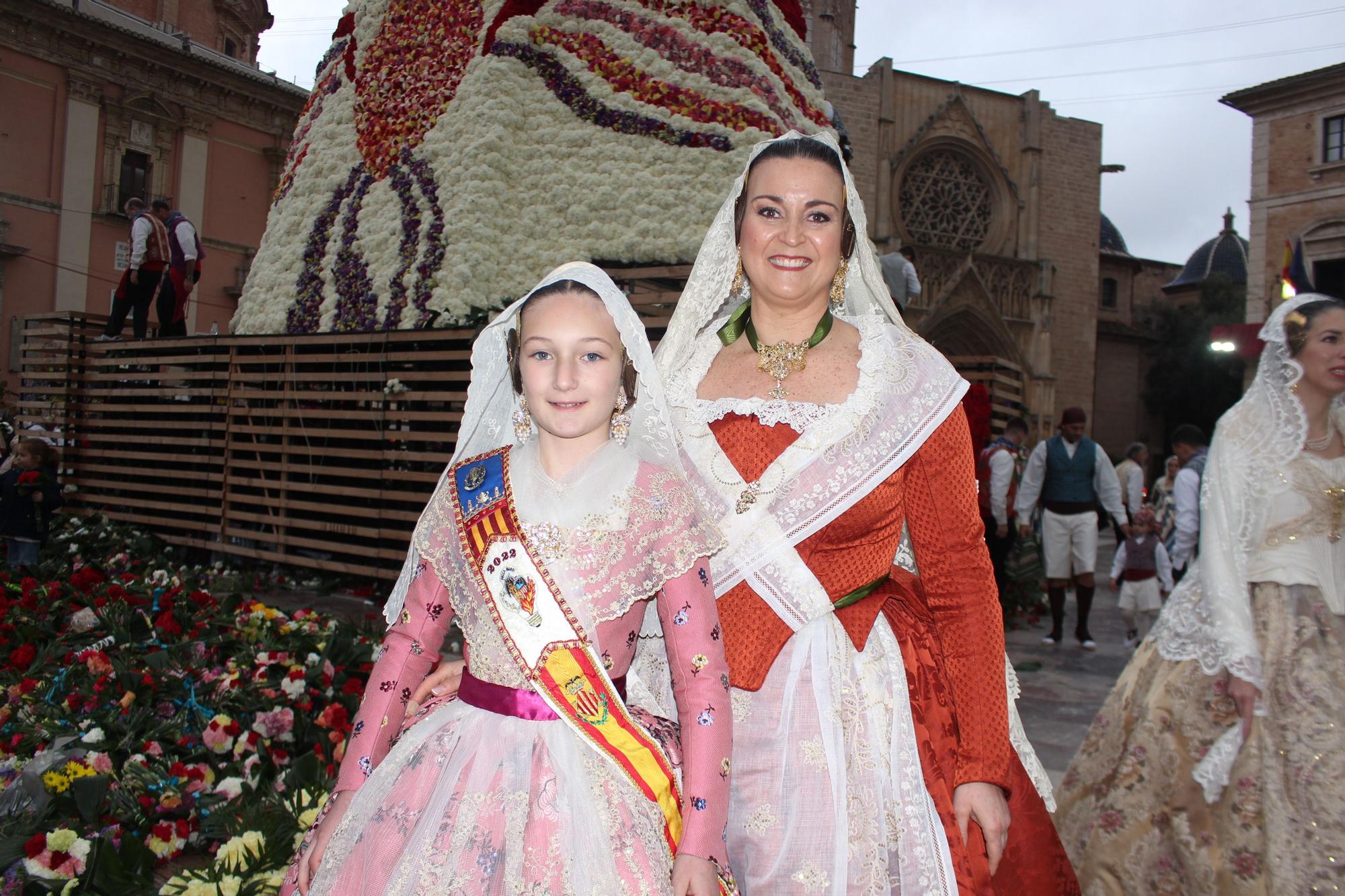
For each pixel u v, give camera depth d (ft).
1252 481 8.45
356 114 26.96
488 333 5.87
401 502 22.36
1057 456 22.38
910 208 88.74
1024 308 90.84
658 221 22.79
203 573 23.93
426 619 5.59
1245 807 7.91
